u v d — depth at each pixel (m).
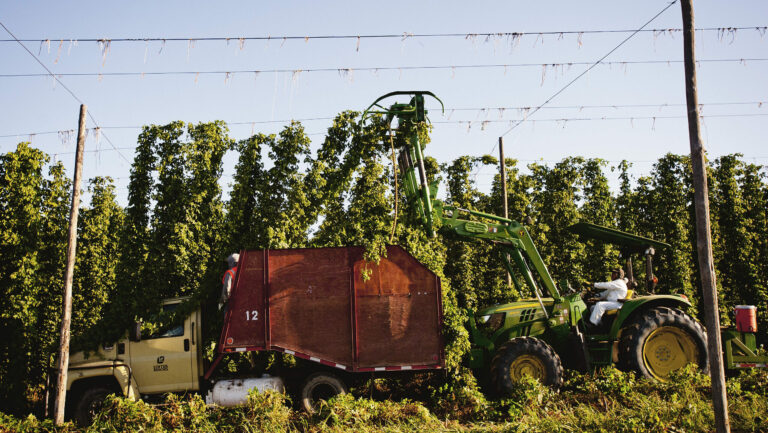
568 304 10.38
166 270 11.15
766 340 16.11
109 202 14.91
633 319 10.27
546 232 17.06
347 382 9.66
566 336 10.34
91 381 9.35
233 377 9.45
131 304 9.85
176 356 9.45
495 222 11.70
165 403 8.63
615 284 10.67
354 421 8.28
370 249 9.26
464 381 9.61
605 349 10.27
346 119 11.80
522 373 9.56
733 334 10.21
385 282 9.47
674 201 16.55
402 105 10.74
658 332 10.11
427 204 10.38
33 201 12.17
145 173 11.64
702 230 6.54
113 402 8.24
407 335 9.40
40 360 12.15
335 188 11.70
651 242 10.83
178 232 11.18
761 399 8.27
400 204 11.80
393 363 9.33
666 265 16.39
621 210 17.83
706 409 7.88
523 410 8.44
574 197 17.62
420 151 10.63
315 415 8.49
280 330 9.20
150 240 11.34
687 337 10.08
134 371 9.35
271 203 11.65
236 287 9.22
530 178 18.20
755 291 16.48
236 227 11.77
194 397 8.68
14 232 11.62
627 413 7.73
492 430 7.84
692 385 9.02
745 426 7.43
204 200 11.95
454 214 10.59
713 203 17.19
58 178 13.16
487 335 10.47
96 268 13.66
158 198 11.55
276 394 8.59
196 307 9.68
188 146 11.72
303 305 9.30
